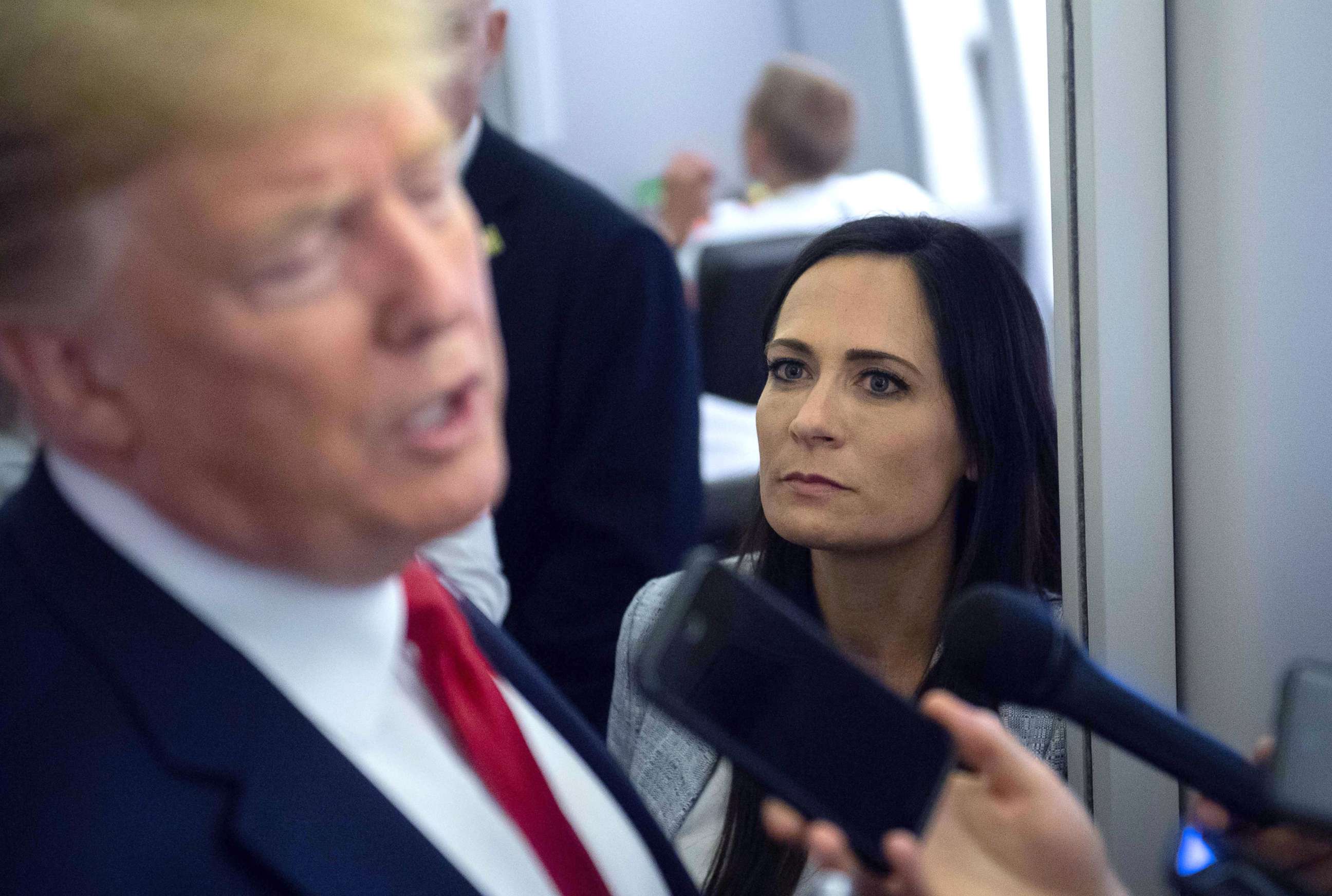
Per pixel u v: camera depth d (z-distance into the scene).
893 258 1.01
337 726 0.52
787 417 1.01
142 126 0.39
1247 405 0.90
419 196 0.45
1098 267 0.90
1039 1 4.48
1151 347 0.92
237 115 0.39
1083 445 0.94
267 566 0.47
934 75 4.87
